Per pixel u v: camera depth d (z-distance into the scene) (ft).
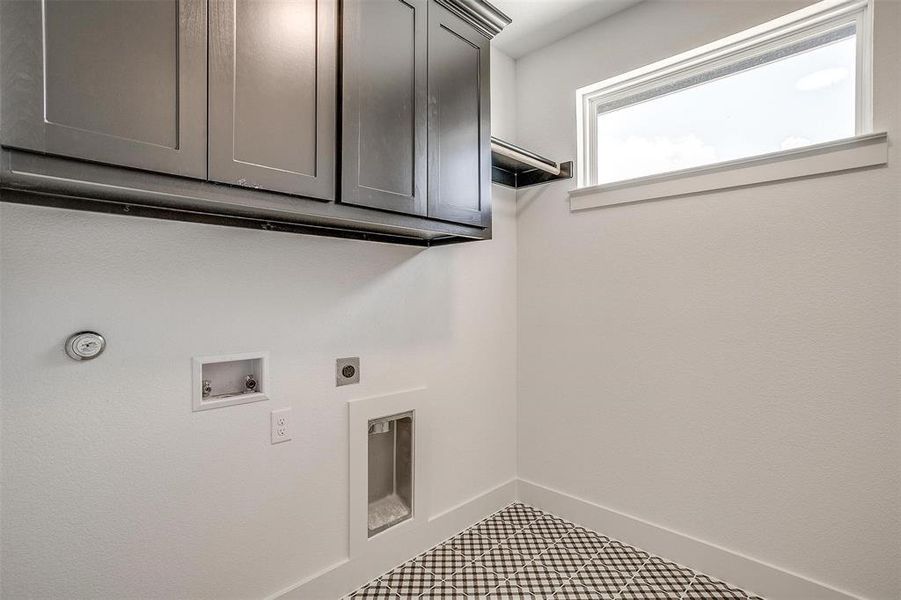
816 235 5.27
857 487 5.01
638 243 6.76
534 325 8.07
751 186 5.74
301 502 5.18
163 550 4.17
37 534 3.54
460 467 7.26
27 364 3.48
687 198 6.28
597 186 7.12
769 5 5.59
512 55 8.22
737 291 5.84
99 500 3.82
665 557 6.40
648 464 6.63
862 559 4.98
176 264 4.22
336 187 4.11
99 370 3.81
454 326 7.16
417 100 4.80
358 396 5.77
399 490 6.64
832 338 5.17
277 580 4.97
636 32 6.76
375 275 5.98
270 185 3.64
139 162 3.00
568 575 5.98
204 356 4.40
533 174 7.98
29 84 2.62
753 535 5.69
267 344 4.88
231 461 4.61
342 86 4.12
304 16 3.90
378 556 5.95
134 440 3.99
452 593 5.58
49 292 3.57
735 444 5.85
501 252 8.05
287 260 5.05
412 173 4.75
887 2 4.83
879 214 4.89
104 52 2.87
